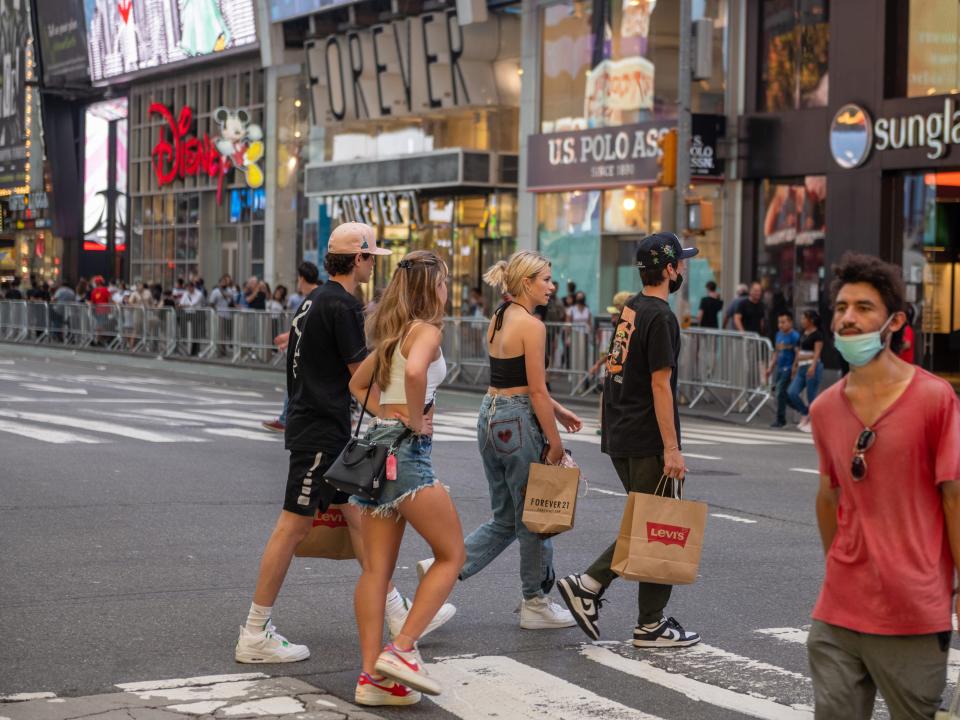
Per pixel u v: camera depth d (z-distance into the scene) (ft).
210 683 24.39
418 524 23.59
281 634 27.89
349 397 26.53
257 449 58.75
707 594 32.48
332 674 25.23
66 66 218.38
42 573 33.09
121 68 203.62
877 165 96.37
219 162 189.57
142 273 210.79
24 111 242.78
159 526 39.52
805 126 101.55
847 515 16.78
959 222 93.15
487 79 136.05
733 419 83.15
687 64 88.22
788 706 23.61
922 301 95.25
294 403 26.32
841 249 98.58
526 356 28.02
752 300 97.09
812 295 102.06
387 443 23.49
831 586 16.85
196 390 96.78
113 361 134.92
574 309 111.65
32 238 248.73
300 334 26.21
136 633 27.71
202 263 195.72
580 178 120.16
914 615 16.22
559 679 25.16
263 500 44.65
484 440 28.63
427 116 144.46
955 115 91.30
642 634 27.48
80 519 40.37
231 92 188.75
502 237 136.56
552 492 27.96
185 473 50.52
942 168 93.40
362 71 150.51
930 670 16.35
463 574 29.30
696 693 24.32
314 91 160.56
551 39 126.82
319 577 33.50
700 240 110.42
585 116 123.03
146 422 69.67
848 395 16.76
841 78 98.68
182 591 31.48
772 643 27.96
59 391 90.53
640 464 27.04
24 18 239.09
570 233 124.47
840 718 16.65
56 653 26.11
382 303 23.99
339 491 26.55
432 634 28.43
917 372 16.49
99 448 57.52
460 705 23.48
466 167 133.49
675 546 26.55
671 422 26.55
